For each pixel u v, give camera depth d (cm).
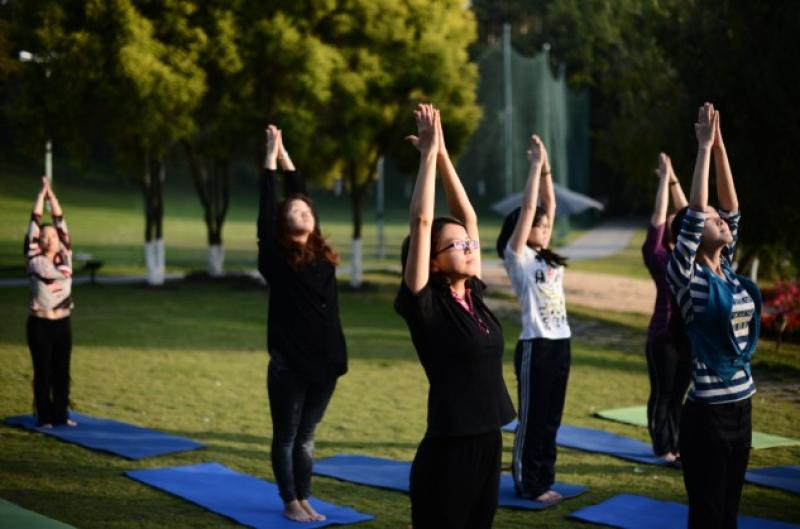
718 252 458
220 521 563
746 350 438
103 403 920
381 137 2058
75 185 4322
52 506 587
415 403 948
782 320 1247
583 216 4991
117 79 1825
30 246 795
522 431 607
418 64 1975
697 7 1509
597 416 894
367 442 781
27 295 1872
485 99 5400
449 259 378
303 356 552
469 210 418
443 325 370
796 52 1350
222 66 1862
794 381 1081
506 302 1911
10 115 1925
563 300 618
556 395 608
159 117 1814
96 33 1820
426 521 373
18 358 1166
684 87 1617
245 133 1936
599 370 1167
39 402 796
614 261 3019
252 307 1762
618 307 1850
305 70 1873
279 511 580
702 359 436
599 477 674
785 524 557
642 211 5550
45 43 1828
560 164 3994
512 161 4378
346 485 650
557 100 4047
